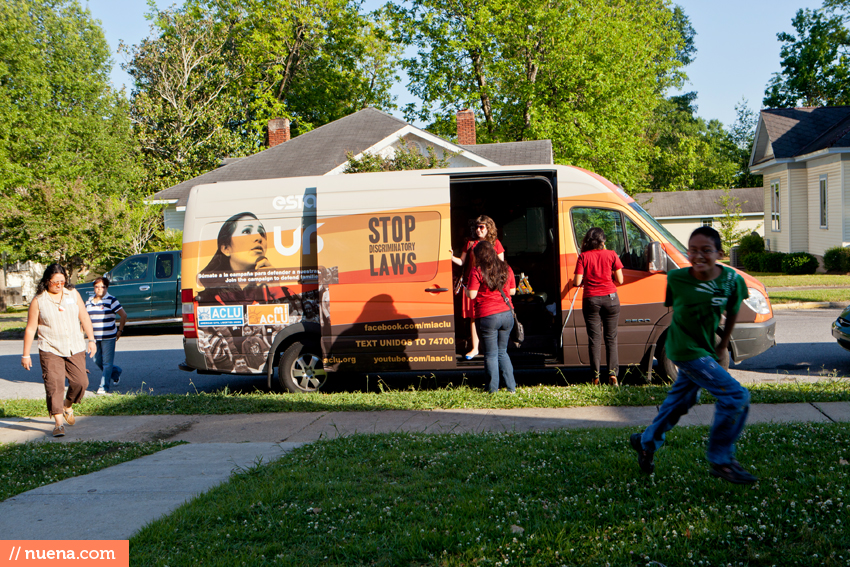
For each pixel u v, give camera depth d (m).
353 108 41.78
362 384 9.41
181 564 3.44
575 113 30.19
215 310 8.65
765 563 3.13
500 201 9.94
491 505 4.06
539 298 9.53
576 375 9.21
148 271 16.91
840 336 8.93
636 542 3.39
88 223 22.30
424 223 8.23
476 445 5.50
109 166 32.62
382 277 8.27
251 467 5.24
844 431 5.18
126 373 11.50
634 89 32.72
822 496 3.81
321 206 8.34
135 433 6.98
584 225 8.15
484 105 33.91
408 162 18.84
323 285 8.35
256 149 37.16
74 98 32.47
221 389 9.79
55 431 6.97
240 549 3.61
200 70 37.53
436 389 8.74
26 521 4.33
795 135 26.83
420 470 4.92
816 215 25.52
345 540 3.63
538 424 6.39
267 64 39.25
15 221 22.33
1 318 22.77
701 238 4.04
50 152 29.94
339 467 5.05
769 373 8.87
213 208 8.66
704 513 3.65
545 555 3.29
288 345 8.72
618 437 5.35
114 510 4.48
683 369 4.17
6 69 28.66
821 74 40.03
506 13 30.59
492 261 7.43
